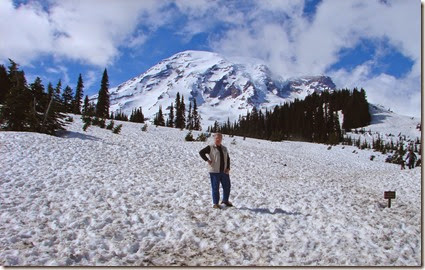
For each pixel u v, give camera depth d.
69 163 13.24
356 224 8.48
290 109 147.62
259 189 12.41
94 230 6.79
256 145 36.78
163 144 22.69
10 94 20.55
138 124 43.31
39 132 20.30
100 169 13.01
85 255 5.66
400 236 7.88
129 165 14.76
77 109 65.56
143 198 9.58
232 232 7.23
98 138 21.81
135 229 7.04
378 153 46.66
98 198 9.03
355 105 153.50
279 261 5.87
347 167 27.88
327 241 7.04
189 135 30.31
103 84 72.56
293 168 20.69
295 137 93.25
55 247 5.89
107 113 73.06
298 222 8.36
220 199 10.20
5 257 5.27
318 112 125.12
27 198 8.50
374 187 16.22
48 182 10.20
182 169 15.56
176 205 9.16
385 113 174.38
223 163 9.34
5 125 20.58
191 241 6.57
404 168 29.31
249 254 6.11
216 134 9.42
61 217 7.39
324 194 12.44
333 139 56.75
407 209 11.15
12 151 13.73
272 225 7.80
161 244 6.39
